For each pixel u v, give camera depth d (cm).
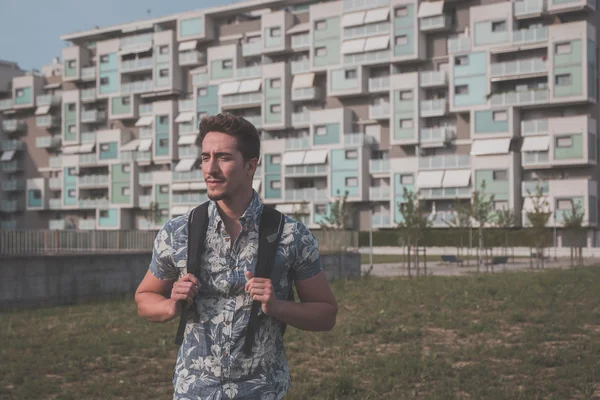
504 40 6372
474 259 5262
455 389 834
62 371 962
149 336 1249
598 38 6384
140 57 8388
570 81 6100
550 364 981
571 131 6084
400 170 6744
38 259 1875
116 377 912
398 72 6950
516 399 771
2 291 1777
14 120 9156
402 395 795
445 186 6469
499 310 1680
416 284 2528
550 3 6228
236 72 7631
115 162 8338
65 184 8719
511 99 6294
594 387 830
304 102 7431
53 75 9119
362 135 6931
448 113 6669
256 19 8262
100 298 2069
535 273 3275
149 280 320
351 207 6781
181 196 7844
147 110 8194
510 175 6272
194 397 299
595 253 5706
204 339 301
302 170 7212
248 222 304
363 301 1922
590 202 6053
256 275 302
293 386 835
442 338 1254
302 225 318
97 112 8581
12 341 1199
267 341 306
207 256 304
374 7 6938
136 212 8369
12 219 9281
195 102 7862
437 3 6675
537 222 4050
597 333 1273
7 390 845
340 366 970
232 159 300
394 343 1203
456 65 6556
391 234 6675
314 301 317
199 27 7862
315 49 7231
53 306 1898
